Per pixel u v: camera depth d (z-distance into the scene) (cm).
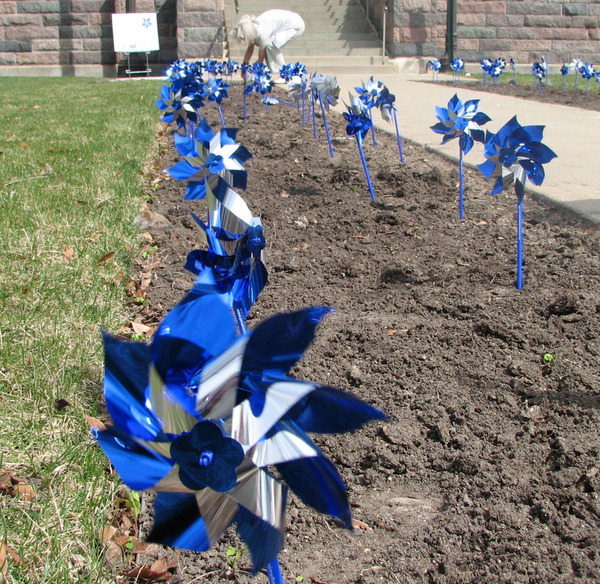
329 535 225
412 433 273
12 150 770
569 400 284
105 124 986
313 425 130
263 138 861
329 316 369
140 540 214
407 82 1798
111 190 576
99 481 230
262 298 399
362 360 327
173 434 128
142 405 131
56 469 231
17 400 270
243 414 122
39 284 379
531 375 305
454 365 318
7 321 333
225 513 123
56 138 862
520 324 349
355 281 423
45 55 2384
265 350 119
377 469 257
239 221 170
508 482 239
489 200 564
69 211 511
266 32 1588
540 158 381
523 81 1930
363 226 520
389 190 607
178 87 661
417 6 2203
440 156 739
